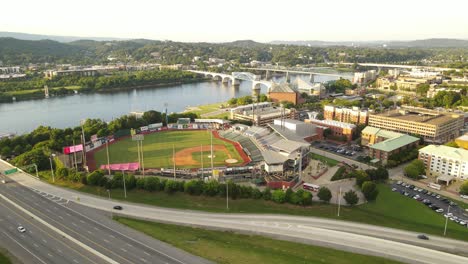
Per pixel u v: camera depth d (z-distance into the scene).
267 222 189.62
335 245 166.12
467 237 182.25
